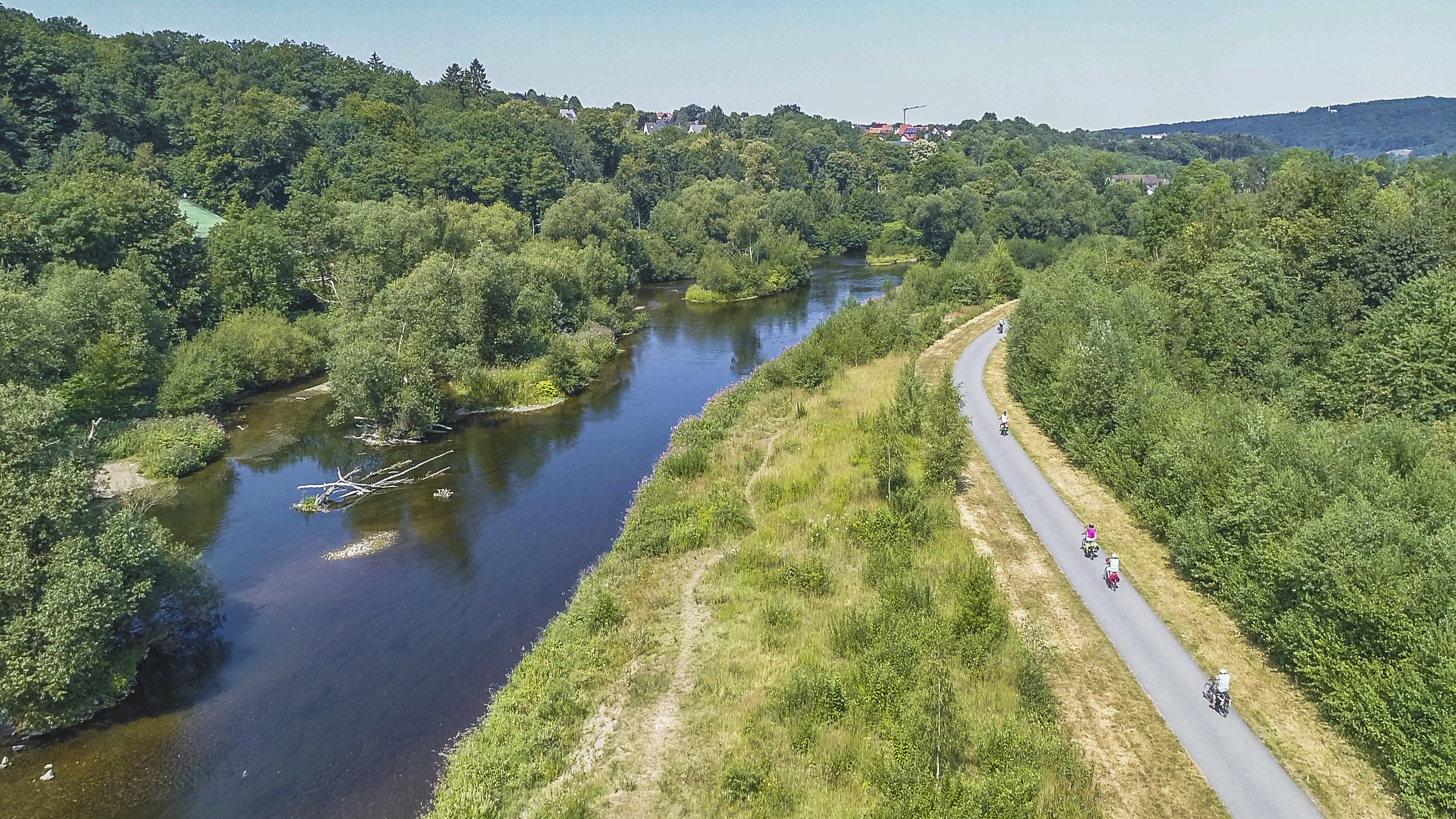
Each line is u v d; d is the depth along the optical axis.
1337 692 21.94
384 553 38.44
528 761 22.64
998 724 21.75
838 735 22.45
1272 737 22.08
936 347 76.00
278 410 61.06
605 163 171.12
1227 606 28.05
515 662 29.48
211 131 111.31
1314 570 24.17
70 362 51.31
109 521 27.73
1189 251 63.62
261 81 152.12
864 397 56.53
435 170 120.94
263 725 26.16
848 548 33.97
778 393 58.34
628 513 41.91
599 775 22.03
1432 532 26.23
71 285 53.34
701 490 41.31
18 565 24.91
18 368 43.59
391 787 23.39
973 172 186.38
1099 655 26.19
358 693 27.78
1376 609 21.77
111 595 26.22
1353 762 20.97
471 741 24.27
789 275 124.69
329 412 60.62
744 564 33.06
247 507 44.00
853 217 172.12
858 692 23.84
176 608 30.81
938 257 150.62
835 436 47.59
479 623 32.25
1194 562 29.84
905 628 26.12
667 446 53.25
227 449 52.94
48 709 25.23
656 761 22.50
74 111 103.19
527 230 113.38
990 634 25.75
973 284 101.75
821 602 29.91
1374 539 24.27
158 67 132.38
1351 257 52.78
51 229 60.12
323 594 34.62
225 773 24.02
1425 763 18.95
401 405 53.78
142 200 66.19
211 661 29.81
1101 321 50.94
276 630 31.78
